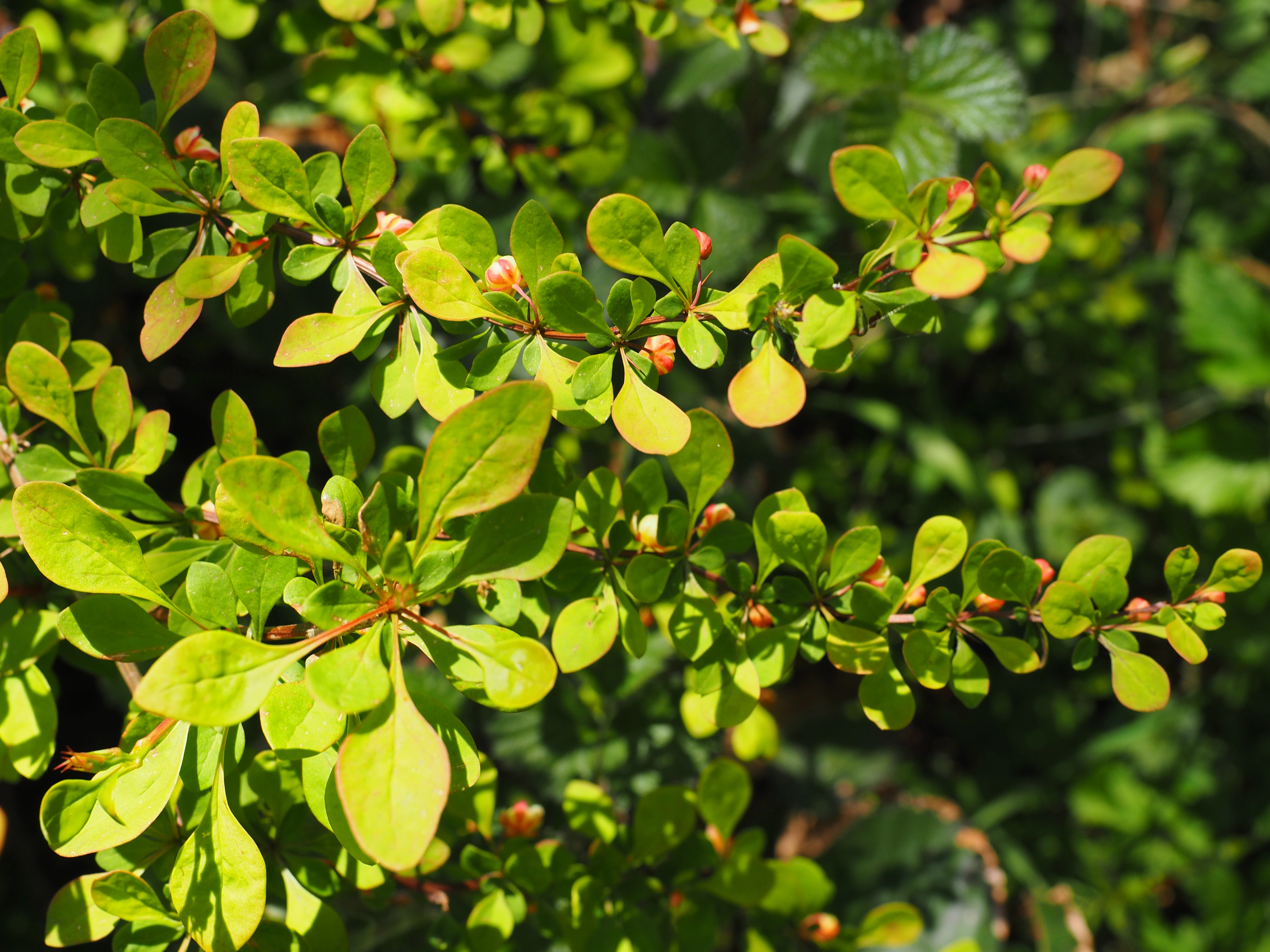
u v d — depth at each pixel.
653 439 0.40
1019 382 0.98
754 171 0.72
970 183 0.40
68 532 0.40
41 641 0.43
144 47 0.51
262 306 0.42
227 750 0.41
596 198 0.61
